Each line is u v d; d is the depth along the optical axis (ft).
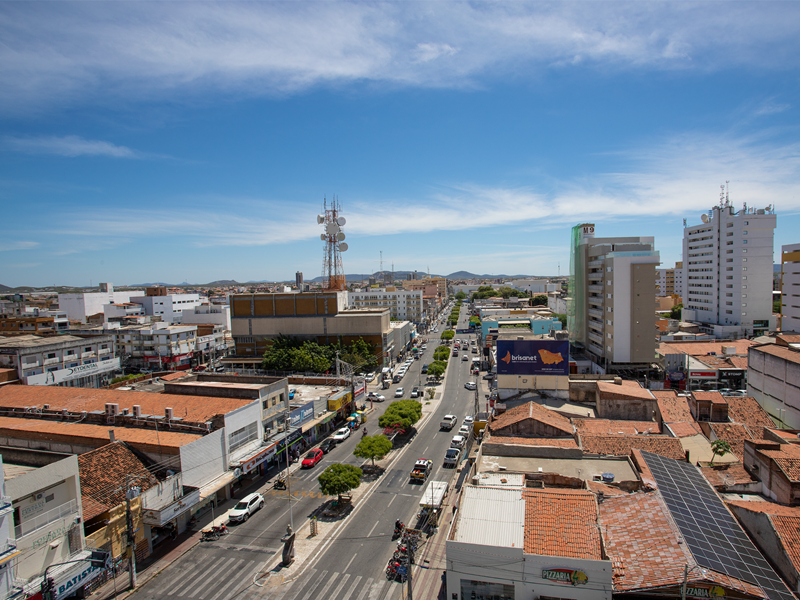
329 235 422.41
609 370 258.16
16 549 77.97
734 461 125.08
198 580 104.32
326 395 219.41
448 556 80.38
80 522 96.32
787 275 310.86
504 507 88.79
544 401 170.91
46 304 477.77
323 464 173.47
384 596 98.48
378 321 329.72
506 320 386.32
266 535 123.54
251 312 347.36
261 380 189.78
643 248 267.18
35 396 170.60
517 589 77.20
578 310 309.22
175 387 174.29
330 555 114.01
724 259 422.82
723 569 73.15
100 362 263.90
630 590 72.02
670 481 99.45
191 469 124.67
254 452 152.15
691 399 162.09
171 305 508.12
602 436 126.41
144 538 113.39
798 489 95.81
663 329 399.24
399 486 153.79
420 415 205.46
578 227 310.65
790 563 76.43
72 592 90.84
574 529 81.82
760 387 193.88
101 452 118.83
